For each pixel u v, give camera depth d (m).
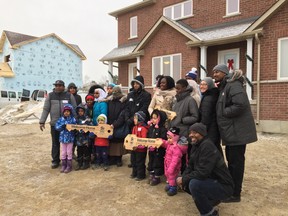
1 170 5.80
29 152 7.55
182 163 4.60
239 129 3.79
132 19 18.53
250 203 3.94
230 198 3.96
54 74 33.12
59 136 5.86
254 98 10.39
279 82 9.71
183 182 3.49
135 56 15.32
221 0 13.62
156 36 14.26
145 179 5.09
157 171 4.74
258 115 10.16
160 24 13.88
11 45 29.45
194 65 12.67
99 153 5.82
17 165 6.19
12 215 3.71
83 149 5.80
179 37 13.23
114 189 4.59
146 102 5.46
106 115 5.80
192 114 4.41
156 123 4.84
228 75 3.99
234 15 13.13
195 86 5.12
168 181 4.33
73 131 5.72
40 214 3.72
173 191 4.29
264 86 10.08
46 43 32.16
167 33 13.76
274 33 9.83
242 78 3.90
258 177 5.08
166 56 13.82
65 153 5.64
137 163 5.02
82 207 3.91
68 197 4.28
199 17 14.58
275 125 9.80
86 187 4.70
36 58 31.39
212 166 3.30
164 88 5.29
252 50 10.55
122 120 5.66
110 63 18.16
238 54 12.20
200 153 3.39
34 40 30.95
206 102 4.13
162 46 13.99
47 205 4.00
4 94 23.09
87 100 6.00
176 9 15.88
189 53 12.84
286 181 4.85
